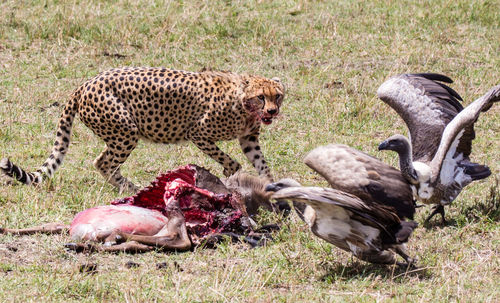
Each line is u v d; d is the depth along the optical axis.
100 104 13.02
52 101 17.41
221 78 13.27
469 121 10.64
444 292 9.22
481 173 11.52
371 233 9.30
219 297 9.03
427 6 23.72
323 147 10.11
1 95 17.55
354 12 23.34
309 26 22.33
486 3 23.83
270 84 12.97
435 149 11.93
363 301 9.00
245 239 10.99
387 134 16.17
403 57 20.08
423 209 12.47
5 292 9.09
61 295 9.12
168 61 19.77
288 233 11.21
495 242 10.95
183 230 10.74
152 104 13.09
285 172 14.21
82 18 22.06
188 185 11.15
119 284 9.38
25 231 10.98
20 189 12.89
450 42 21.41
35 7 22.89
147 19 22.38
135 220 10.90
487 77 18.81
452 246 10.80
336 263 10.25
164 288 9.36
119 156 13.27
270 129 16.30
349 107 17.22
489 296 9.09
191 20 22.28
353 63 20.03
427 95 12.35
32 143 15.34
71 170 14.09
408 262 9.81
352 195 8.83
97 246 10.48
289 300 8.98
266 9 23.58
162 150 15.20
